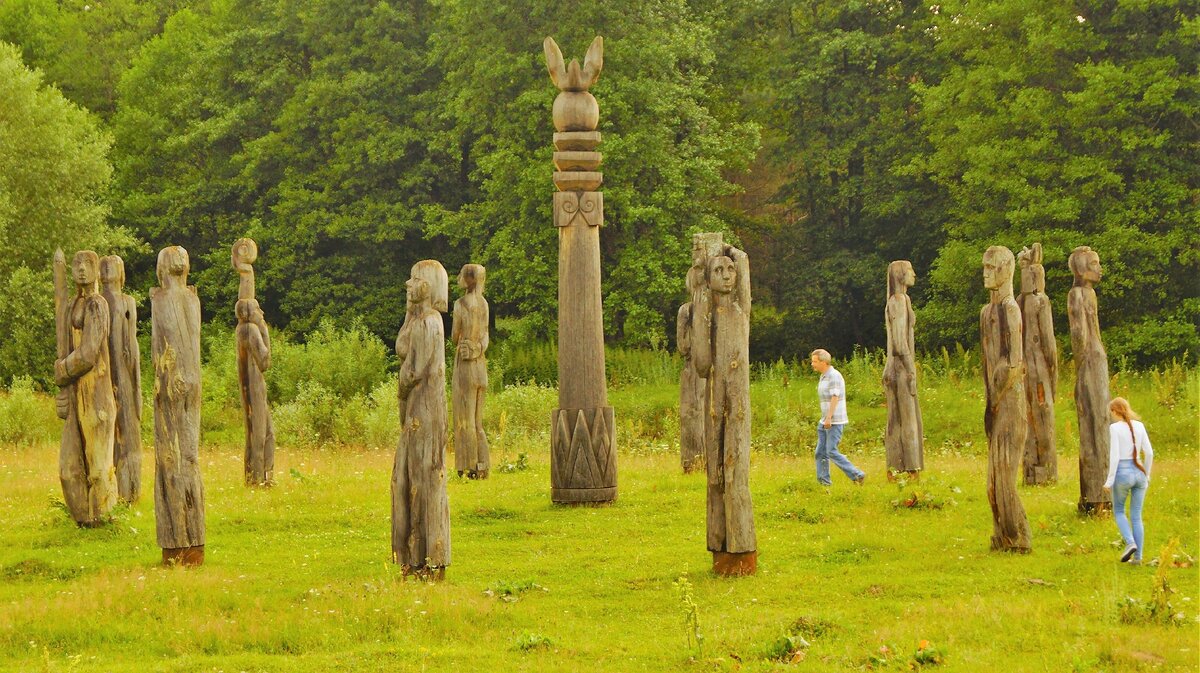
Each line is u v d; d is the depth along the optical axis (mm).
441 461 11953
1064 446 23594
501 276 35375
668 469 19328
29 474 19062
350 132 38094
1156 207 31906
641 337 34938
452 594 11219
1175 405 26078
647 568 12648
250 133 40562
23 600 11414
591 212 16594
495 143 35375
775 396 30172
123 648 10039
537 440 25344
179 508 12734
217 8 44281
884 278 37688
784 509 15531
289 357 32875
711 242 12023
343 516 15570
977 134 33438
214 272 39906
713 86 40250
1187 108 30531
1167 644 9180
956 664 8945
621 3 34000
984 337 12977
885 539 13578
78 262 14883
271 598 11328
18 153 36344
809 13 39562
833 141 38969
